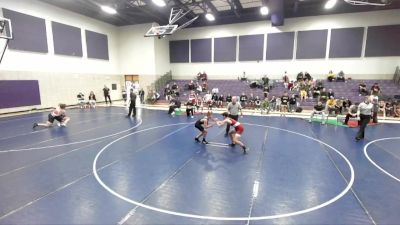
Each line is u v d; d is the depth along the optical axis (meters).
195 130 9.90
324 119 12.04
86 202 4.04
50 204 3.98
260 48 20.91
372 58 17.97
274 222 3.50
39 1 15.60
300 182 4.87
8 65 14.15
